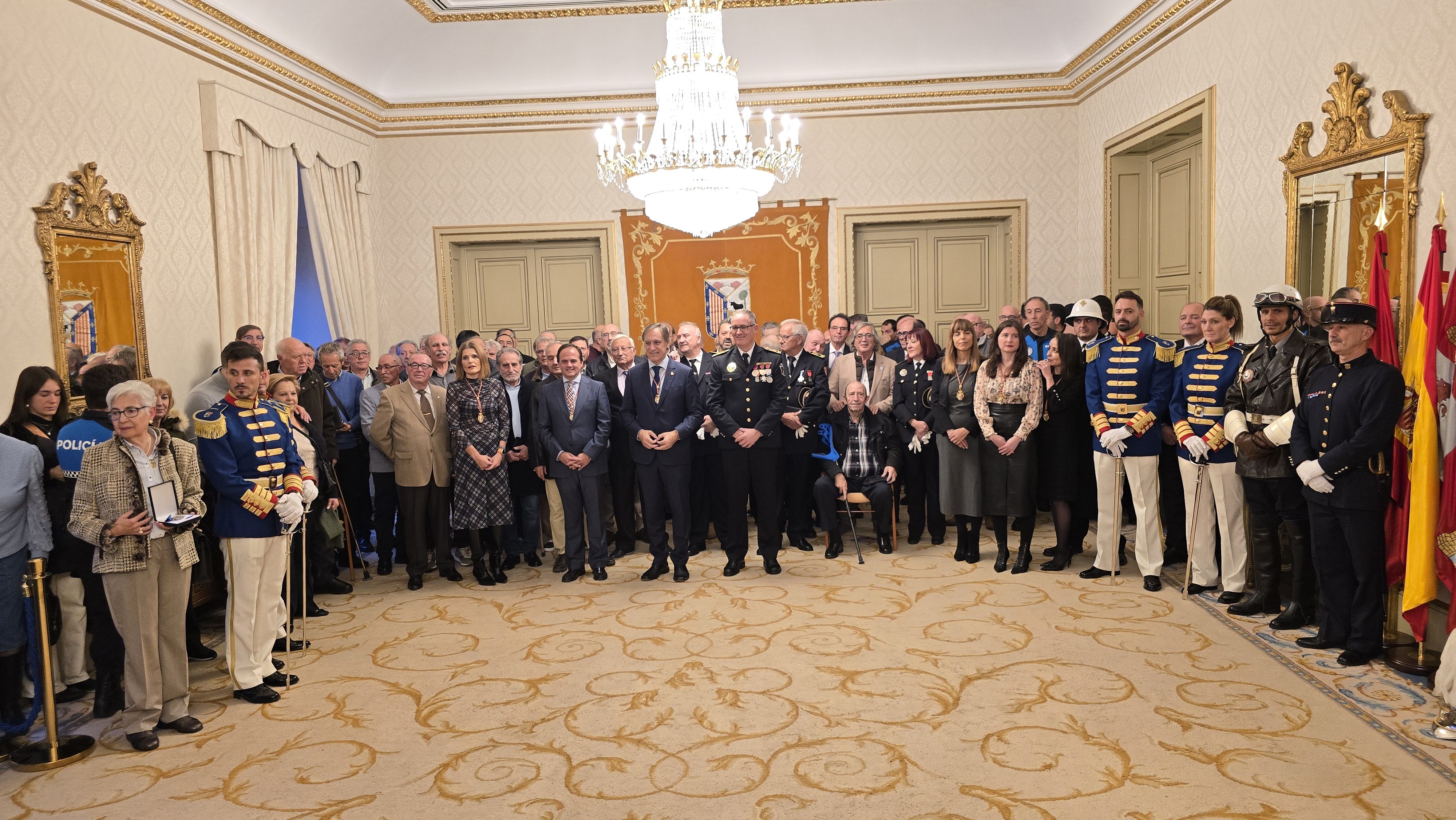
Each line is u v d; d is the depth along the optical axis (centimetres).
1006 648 423
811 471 645
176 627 363
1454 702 322
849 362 634
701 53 544
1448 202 409
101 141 511
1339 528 397
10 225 452
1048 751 323
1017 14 788
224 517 389
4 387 447
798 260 872
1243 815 278
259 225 665
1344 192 474
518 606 515
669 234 875
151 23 542
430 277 883
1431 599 374
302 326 816
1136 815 281
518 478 594
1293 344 432
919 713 357
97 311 504
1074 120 846
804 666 409
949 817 283
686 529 559
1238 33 575
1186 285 704
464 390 556
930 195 858
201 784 322
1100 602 489
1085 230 833
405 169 875
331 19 701
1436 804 281
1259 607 461
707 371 608
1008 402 538
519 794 306
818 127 858
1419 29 423
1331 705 353
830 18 788
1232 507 474
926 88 835
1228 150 591
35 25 467
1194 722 342
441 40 803
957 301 889
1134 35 689
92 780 326
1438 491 370
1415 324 388
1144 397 510
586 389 551
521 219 877
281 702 391
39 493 358
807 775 312
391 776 322
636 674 407
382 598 541
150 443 349
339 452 585
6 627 354
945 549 618
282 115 695
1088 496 571
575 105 853
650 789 306
